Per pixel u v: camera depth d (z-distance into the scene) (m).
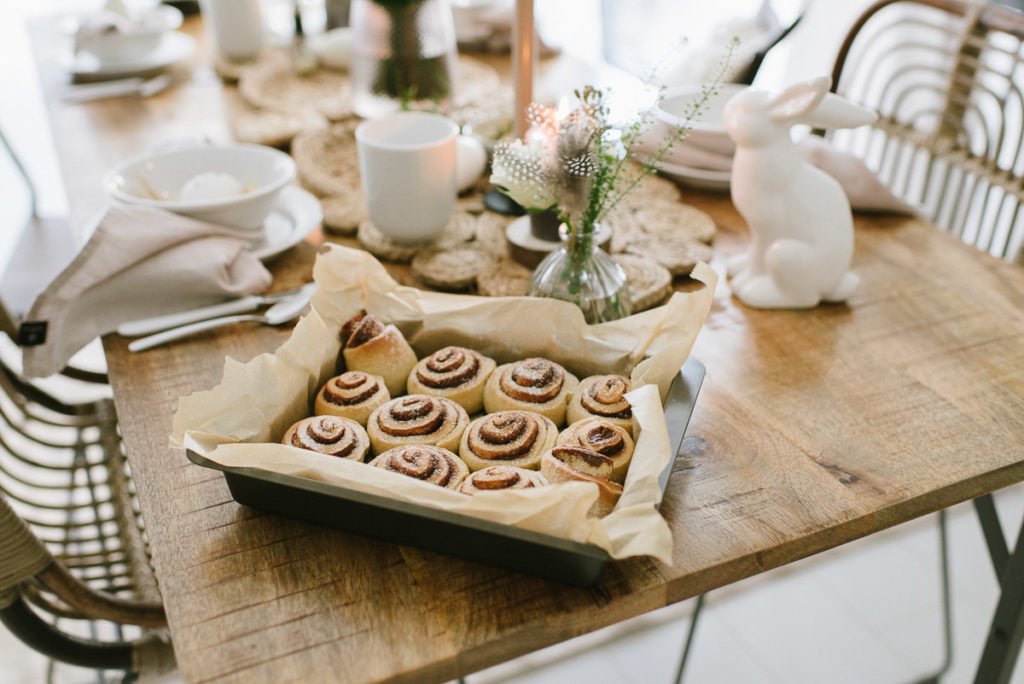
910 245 1.00
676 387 0.67
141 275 0.85
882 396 0.75
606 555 0.52
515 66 1.00
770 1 1.63
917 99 1.98
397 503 0.55
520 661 1.37
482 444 0.64
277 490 0.59
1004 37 1.80
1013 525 1.59
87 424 1.08
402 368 0.72
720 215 1.08
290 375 0.66
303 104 1.37
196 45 1.69
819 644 1.39
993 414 0.73
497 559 0.56
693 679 1.33
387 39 1.24
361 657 0.52
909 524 1.63
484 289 0.87
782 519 0.61
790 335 0.84
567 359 0.73
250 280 0.89
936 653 1.38
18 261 1.42
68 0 2.55
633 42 1.94
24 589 0.72
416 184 0.91
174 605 0.55
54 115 1.36
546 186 0.72
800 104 0.80
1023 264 1.10
